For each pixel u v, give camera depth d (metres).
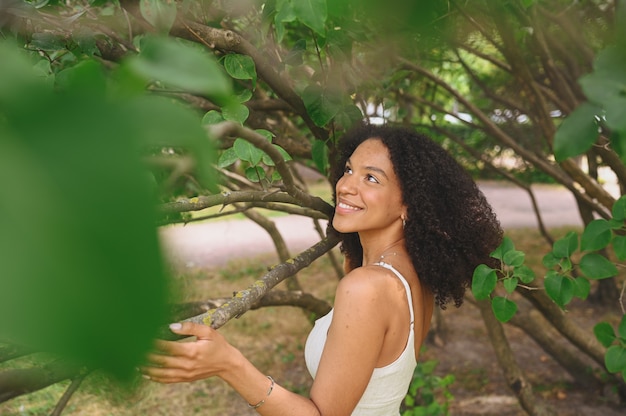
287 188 1.43
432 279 1.81
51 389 5.03
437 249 1.80
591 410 4.68
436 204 1.81
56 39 1.47
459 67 5.21
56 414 1.88
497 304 1.76
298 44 1.93
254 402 1.39
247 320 7.01
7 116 0.19
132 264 0.17
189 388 5.32
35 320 0.16
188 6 1.56
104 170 0.18
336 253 9.46
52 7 1.63
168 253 0.18
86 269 0.17
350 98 2.05
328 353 1.61
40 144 0.18
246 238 11.05
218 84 0.24
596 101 0.45
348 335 1.59
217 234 11.27
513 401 4.99
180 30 1.59
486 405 4.94
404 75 3.19
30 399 4.88
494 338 3.78
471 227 1.83
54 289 0.16
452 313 7.03
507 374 3.78
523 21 2.39
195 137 0.21
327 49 1.93
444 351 6.03
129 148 0.19
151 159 0.22
